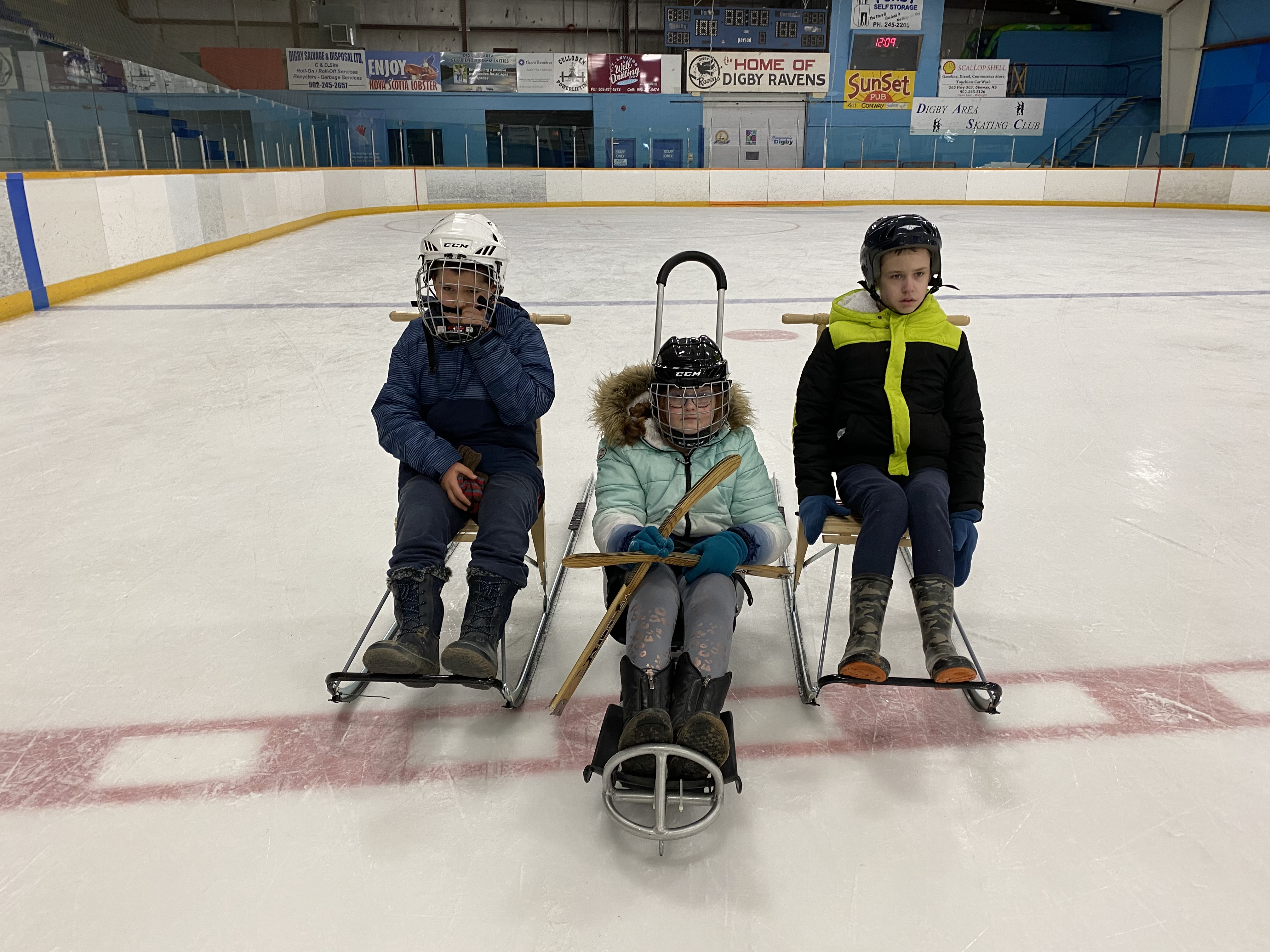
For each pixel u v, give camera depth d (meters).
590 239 12.91
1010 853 1.57
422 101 22.70
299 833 1.62
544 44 26.78
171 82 11.47
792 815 1.66
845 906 1.45
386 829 1.63
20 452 3.75
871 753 1.85
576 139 22.39
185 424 4.13
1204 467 3.56
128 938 1.40
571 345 5.84
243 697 2.06
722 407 1.90
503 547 1.90
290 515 3.12
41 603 2.50
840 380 2.16
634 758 1.55
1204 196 19.98
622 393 2.01
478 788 1.75
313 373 5.09
